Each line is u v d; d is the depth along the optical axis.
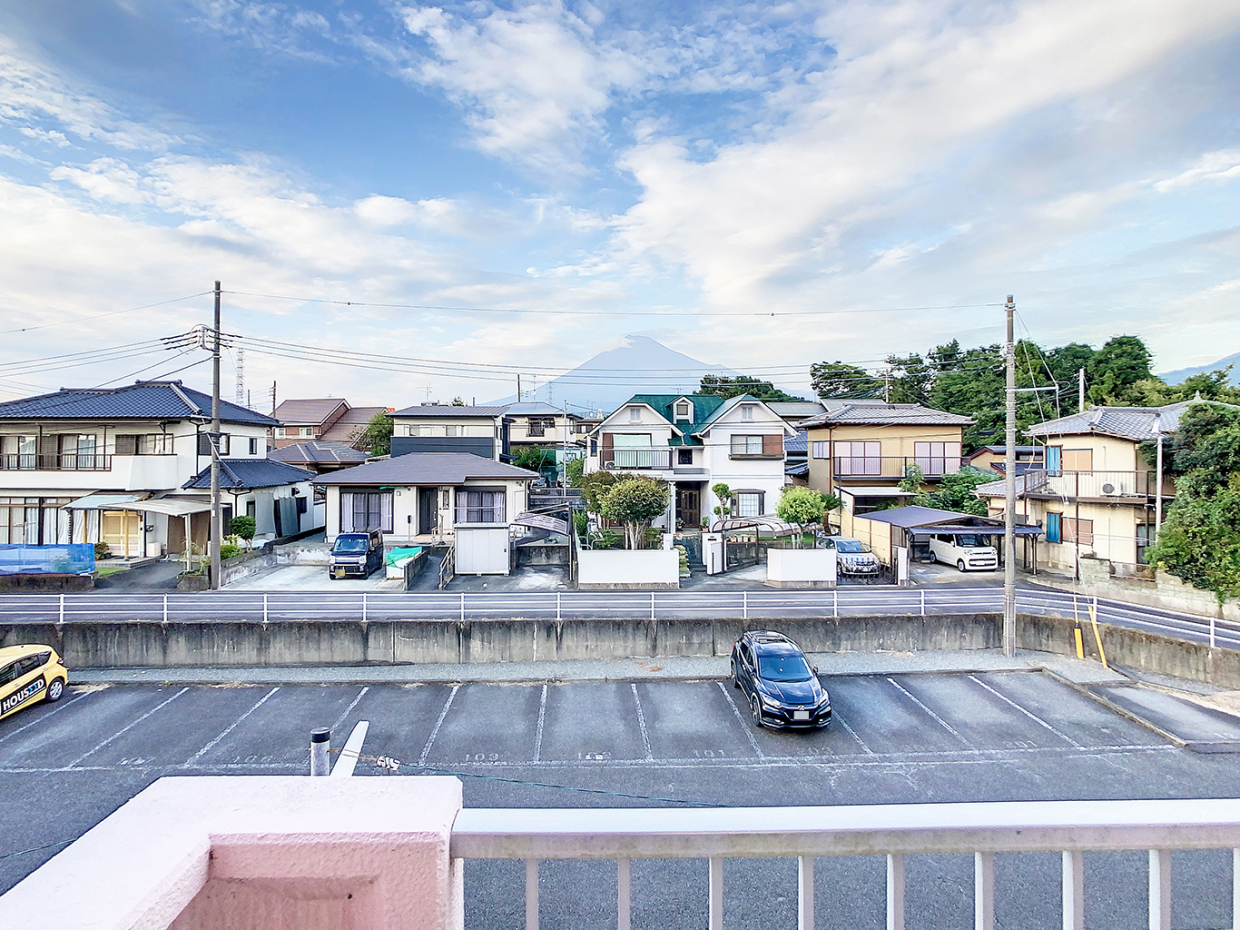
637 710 13.39
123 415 25.09
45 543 24.89
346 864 1.31
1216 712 13.17
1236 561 16.94
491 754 11.48
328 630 15.89
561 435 56.38
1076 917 1.56
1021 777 10.68
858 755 11.47
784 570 21.86
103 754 11.45
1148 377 39.88
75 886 1.11
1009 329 16.72
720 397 37.97
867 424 31.45
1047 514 24.97
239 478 26.28
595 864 8.31
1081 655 16.33
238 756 11.39
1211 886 7.40
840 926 7.19
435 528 27.25
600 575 21.25
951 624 17.02
